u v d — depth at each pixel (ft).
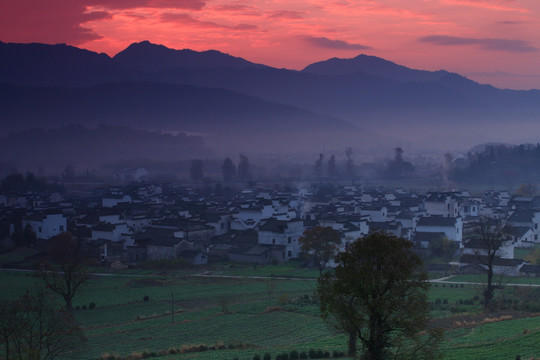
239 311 317.63
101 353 241.14
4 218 621.72
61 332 229.66
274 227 515.50
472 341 227.81
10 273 440.04
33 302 254.68
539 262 438.40
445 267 437.99
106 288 393.91
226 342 253.85
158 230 540.93
